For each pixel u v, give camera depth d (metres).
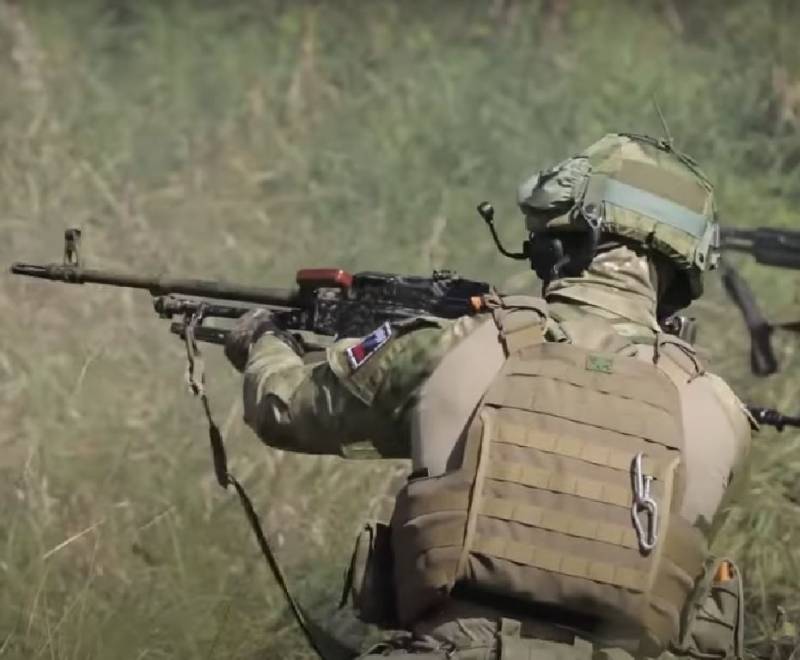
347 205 26.20
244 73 31.03
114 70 31.55
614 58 30.67
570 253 11.18
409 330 10.76
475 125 28.56
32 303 21.94
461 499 10.19
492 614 10.25
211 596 15.43
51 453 17.73
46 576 15.27
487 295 10.85
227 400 19.36
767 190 26.39
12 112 28.77
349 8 33.47
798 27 31.53
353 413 10.85
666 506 10.15
